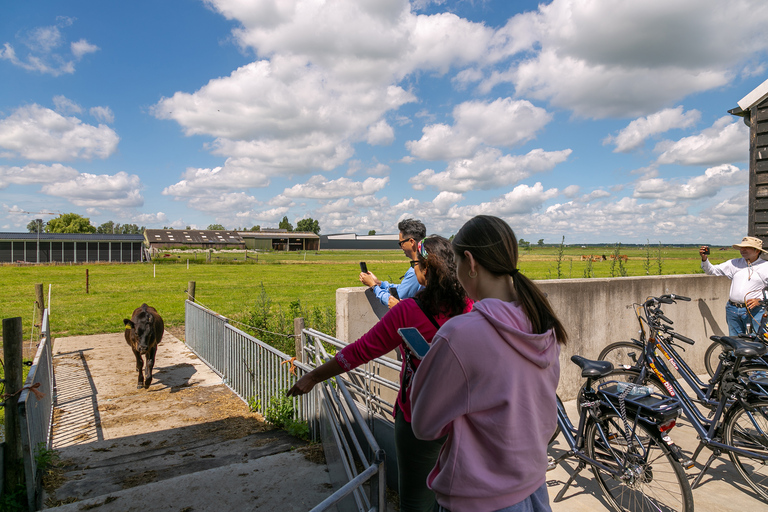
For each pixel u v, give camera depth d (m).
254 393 6.45
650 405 2.78
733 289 5.63
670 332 3.89
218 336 8.17
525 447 1.20
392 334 1.98
